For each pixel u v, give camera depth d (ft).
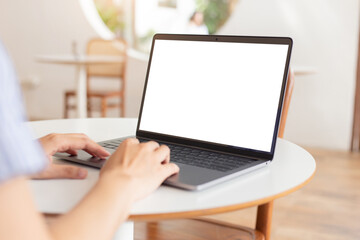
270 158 2.73
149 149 2.00
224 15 23.30
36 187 2.14
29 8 16.17
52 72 16.20
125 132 3.72
